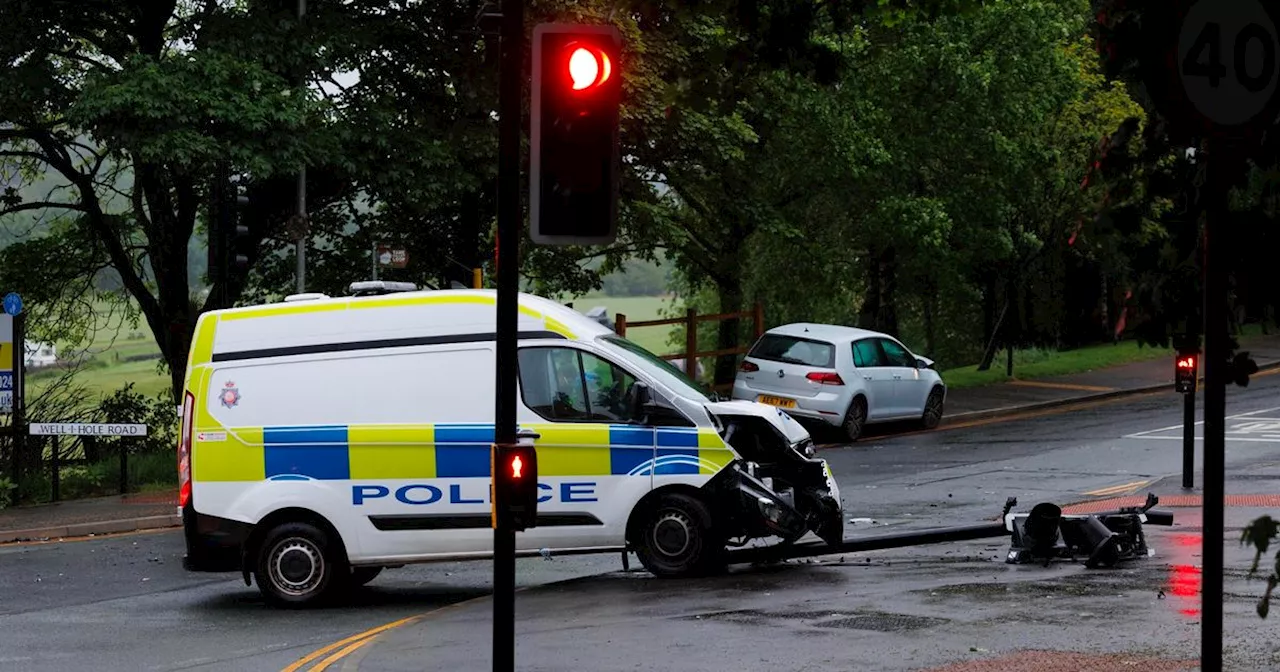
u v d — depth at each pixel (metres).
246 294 31.31
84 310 32.47
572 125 7.38
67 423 21.50
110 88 23.30
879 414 26.84
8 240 31.44
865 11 9.13
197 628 11.73
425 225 30.86
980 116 33.38
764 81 30.81
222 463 12.77
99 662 10.34
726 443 12.96
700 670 8.84
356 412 12.81
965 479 20.69
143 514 19.39
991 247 35.03
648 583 12.74
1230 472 20.47
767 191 34.81
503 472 7.71
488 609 11.73
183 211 29.22
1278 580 4.98
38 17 25.95
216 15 25.86
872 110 32.59
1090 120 35.41
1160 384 34.16
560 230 7.43
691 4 8.27
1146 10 5.47
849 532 15.76
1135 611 10.25
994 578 12.18
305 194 28.12
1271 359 36.56
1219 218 5.37
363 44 26.16
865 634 9.73
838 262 39.66
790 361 26.41
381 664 9.34
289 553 12.69
